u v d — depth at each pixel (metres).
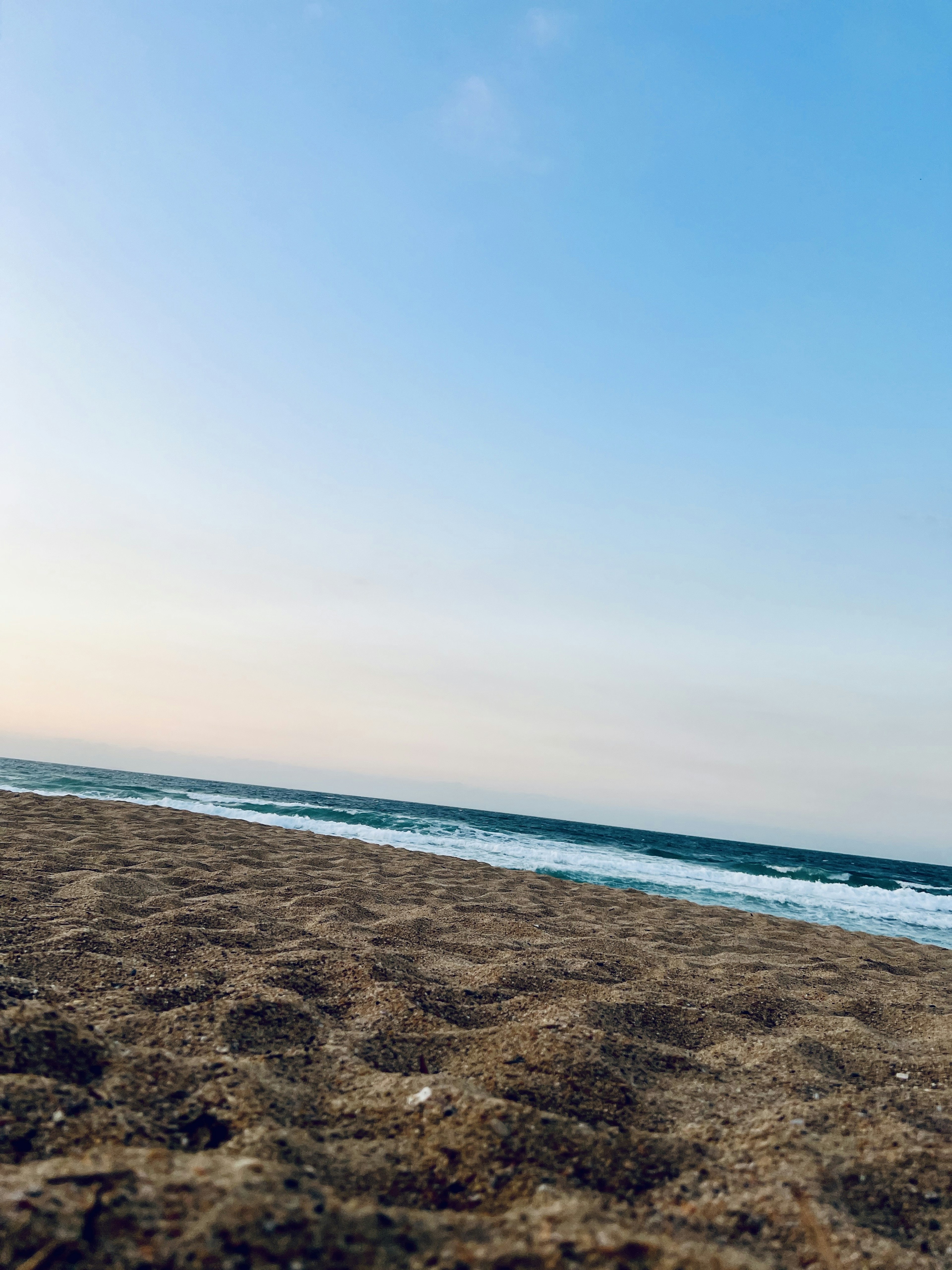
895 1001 5.97
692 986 5.68
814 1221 2.21
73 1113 2.41
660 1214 2.20
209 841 12.57
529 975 5.43
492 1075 3.26
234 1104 2.71
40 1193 1.80
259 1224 1.80
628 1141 2.64
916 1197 2.44
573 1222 1.98
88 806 16.06
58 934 5.13
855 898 21.56
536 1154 2.46
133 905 6.73
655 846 44.09
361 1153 2.47
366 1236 1.83
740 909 15.13
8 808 13.91
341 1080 3.14
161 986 4.25
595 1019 4.38
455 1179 2.31
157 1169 2.01
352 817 30.22
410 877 11.31
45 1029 2.97
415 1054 3.59
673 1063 3.70
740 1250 2.04
